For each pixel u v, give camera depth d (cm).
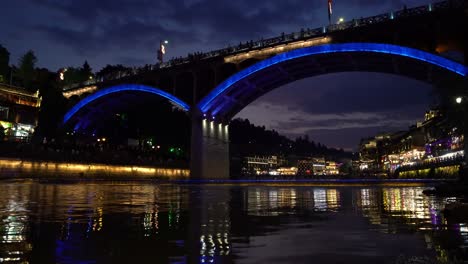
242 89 7419
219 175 8012
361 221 935
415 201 1659
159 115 12000
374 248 594
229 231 783
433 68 5522
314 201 1772
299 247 606
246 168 16850
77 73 12269
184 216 1070
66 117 9081
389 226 838
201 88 7562
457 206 1005
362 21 5969
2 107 7200
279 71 6956
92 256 542
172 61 7912
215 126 8044
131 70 8575
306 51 6144
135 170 8019
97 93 8712
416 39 5778
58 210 1192
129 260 520
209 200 1862
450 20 5350
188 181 6794
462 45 5569
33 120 7775
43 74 9844
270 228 824
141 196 2108
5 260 512
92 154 7169
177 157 10138
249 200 1889
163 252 571
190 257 537
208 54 7375
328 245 621
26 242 644
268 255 550
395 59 5812
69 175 6544
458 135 3075
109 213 1123
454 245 613
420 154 9944
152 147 11044
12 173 5612
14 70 9506
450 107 3009
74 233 743
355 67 6788
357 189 3669
